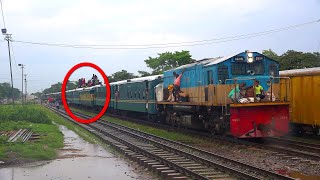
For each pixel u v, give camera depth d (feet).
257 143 57.67
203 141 64.44
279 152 50.24
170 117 88.22
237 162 42.29
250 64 62.13
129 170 41.73
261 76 60.75
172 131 82.48
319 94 62.08
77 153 53.88
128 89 124.57
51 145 59.47
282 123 57.00
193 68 71.87
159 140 67.41
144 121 109.60
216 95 61.21
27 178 36.88
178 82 80.12
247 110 56.03
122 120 123.13
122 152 53.62
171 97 84.89
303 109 65.98
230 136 63.57
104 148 59.26
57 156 50.93
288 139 65.67
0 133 75.82
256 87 57.62
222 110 59.88
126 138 71.51
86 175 38.70
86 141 68.44
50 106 265.75
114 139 69.36
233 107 56.08
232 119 56.29
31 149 51.83
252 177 34.55
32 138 67.21
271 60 62.75
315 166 41.47
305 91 65.31
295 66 123.95
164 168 40.29
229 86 59.67
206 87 65.31
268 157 47.60
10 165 43.78
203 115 69.21
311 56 126.41
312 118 63.82
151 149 55.93
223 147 57.16
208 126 68.18
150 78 104.58
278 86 61.36
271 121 56.59
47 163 45.44
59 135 75.51
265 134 56.54
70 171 40.63
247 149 53.67
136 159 46.98
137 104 114.83
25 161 45.85
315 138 68.18
